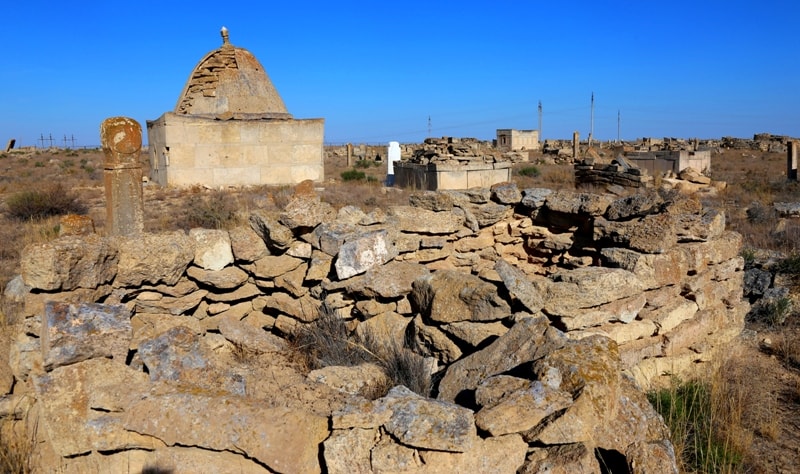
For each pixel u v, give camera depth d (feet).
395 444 12.24
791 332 25.85
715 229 23.93
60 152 206.18
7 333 19.20
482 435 12.61
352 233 22.68
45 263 16.94
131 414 13.78
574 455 12.03
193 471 13.42
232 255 22.18
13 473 14.25
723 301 25.09
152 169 87.04
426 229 26.58
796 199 71.05
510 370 15.92
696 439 16.11
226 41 86.58
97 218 52.49
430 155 85.10
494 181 80.23
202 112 83.56
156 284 20.62
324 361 19.60
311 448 12.74
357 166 144.46
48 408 14.23
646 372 20.43
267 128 80.69
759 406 18.62
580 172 85.81
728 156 179.22
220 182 79.10
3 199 68.03
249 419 13.07
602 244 25.07
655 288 21.67
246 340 20.36
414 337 21.02
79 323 15.14
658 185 78.13
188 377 15.35
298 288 22.67
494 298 18.86
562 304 19.22
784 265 32.04
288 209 22.41
